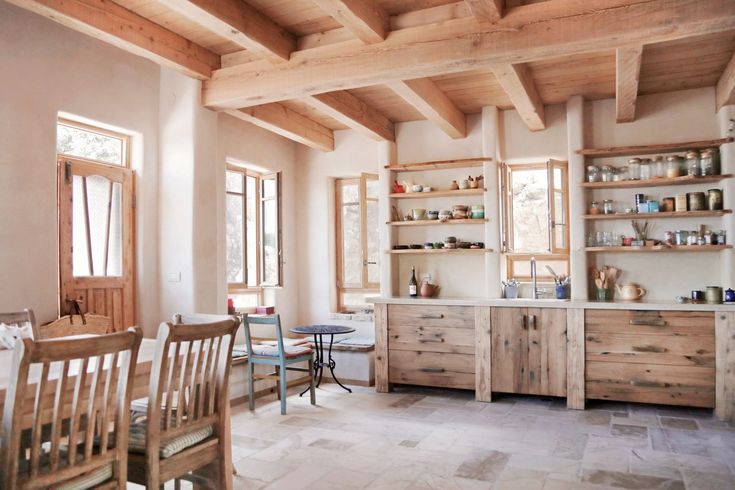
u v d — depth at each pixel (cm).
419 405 487
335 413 460
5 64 383
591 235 519
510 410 468
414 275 595
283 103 558
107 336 185
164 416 216
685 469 326
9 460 163
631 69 383
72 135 443
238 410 470
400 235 607
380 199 598
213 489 244
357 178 670
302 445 375
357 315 648
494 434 399
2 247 377
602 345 466
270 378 473
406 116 588
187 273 479
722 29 319
